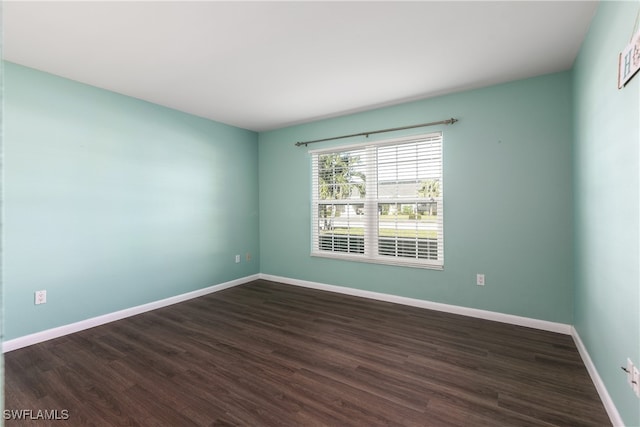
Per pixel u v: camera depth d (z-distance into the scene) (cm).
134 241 334
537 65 265
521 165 294
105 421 173
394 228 368
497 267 307
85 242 297
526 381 207
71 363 233
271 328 296
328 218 423
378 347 256
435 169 340
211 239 415
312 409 183
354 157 398
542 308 288
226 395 195
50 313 274
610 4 169
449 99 328
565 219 276
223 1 185
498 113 303
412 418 175
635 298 144
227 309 350
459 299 328
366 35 221
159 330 293
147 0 183
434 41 229
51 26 207
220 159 427
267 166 478
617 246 164
